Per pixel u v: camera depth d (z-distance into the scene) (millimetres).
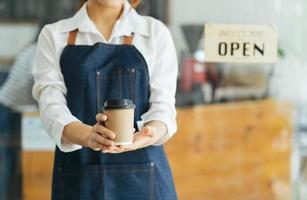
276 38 2260
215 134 3174
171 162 2932
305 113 3350
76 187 1738
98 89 1710
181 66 3215
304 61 3242
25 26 3732
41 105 1712
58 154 1772
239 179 3244
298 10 3182
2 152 3156
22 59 3357
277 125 3355
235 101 3244
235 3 3211
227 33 2248
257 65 3236
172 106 1743
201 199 3080
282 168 3355
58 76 1735
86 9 1781
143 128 1613
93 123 1707
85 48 1731
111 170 1731
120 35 1757
